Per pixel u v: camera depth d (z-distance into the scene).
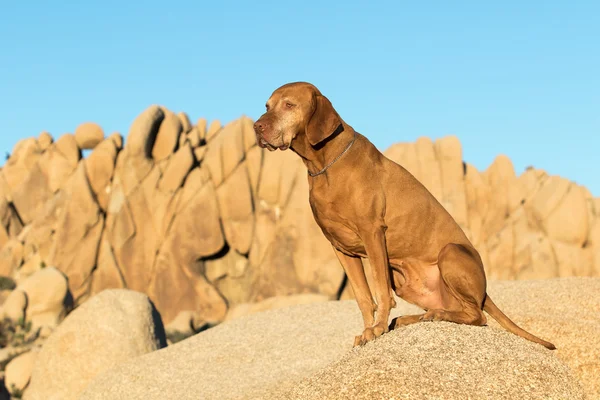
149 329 15.23
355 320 13.23
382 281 6.66
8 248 51.53
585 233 45.50
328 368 6.83
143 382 12.21
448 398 6.08
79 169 50.59
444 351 6.56
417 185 6.92
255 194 48.62
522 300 11.10
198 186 48.84
